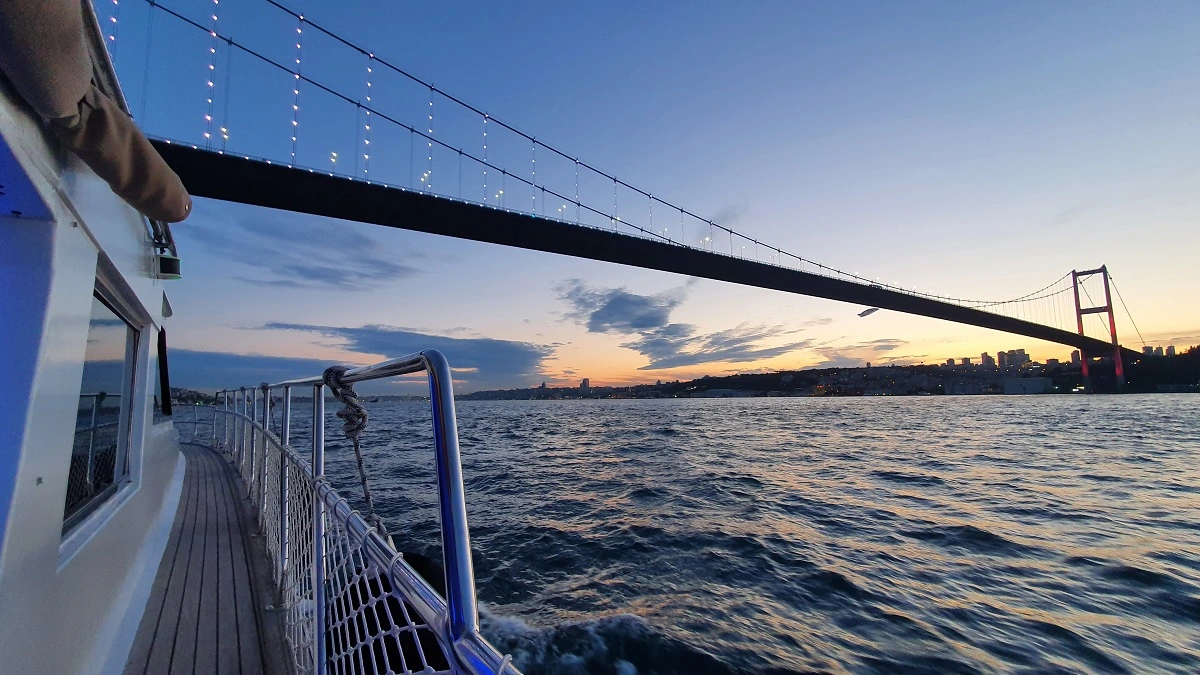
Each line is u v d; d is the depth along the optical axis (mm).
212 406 10250
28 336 1238
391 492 9906
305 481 1816
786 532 8352
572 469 15992
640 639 4480
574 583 5816
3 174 1095
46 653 1388
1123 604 5559
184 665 1998
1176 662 4387
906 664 4250
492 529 8273
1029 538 8273
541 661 4141
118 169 1383
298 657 1830
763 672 4051
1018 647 4574
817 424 43000
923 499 11625
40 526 1309
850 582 6016
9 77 931
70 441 1479
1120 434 31391
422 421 41375
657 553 6992
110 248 1920
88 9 1285
